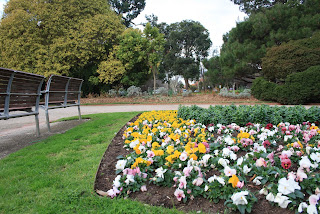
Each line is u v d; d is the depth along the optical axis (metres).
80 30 14.93
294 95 10.56
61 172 2.56
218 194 1.80
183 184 1.85
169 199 1.89
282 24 13.80
